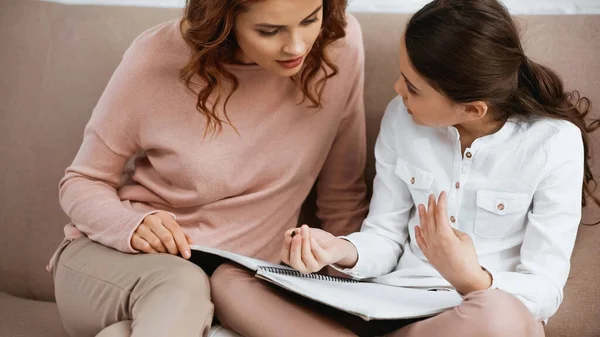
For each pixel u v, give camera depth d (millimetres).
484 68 1244
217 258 1460
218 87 1423
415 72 1273
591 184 1487
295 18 1255
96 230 1438
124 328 1298
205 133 1439
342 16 1413
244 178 1492
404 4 1763
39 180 1682
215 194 1482
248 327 1293
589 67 1537
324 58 1457
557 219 1341
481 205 1379
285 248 1288
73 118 1687
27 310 1629
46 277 1680
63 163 1679
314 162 1552
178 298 1261
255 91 1465
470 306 1188
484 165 1376
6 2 1763
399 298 1291
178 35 1437
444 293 1329
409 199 1485
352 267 1399
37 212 1681
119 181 1533
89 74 1697
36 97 1702
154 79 1438
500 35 1258
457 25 1241
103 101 1467
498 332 1150
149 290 1306
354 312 1202
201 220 1512
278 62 1329
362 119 1604
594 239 1481
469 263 1249
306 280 1295
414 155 1438
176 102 1444
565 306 1459
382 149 1508
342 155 1614
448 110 1304
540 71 1362
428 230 1264
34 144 1689
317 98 1509
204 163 1450
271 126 1486
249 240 1533
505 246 1396
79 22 1734
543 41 1571
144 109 1447
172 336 1215
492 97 1281
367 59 1663
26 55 1723
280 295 1314
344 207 1633
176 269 1312
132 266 1362
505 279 1291
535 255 1339
